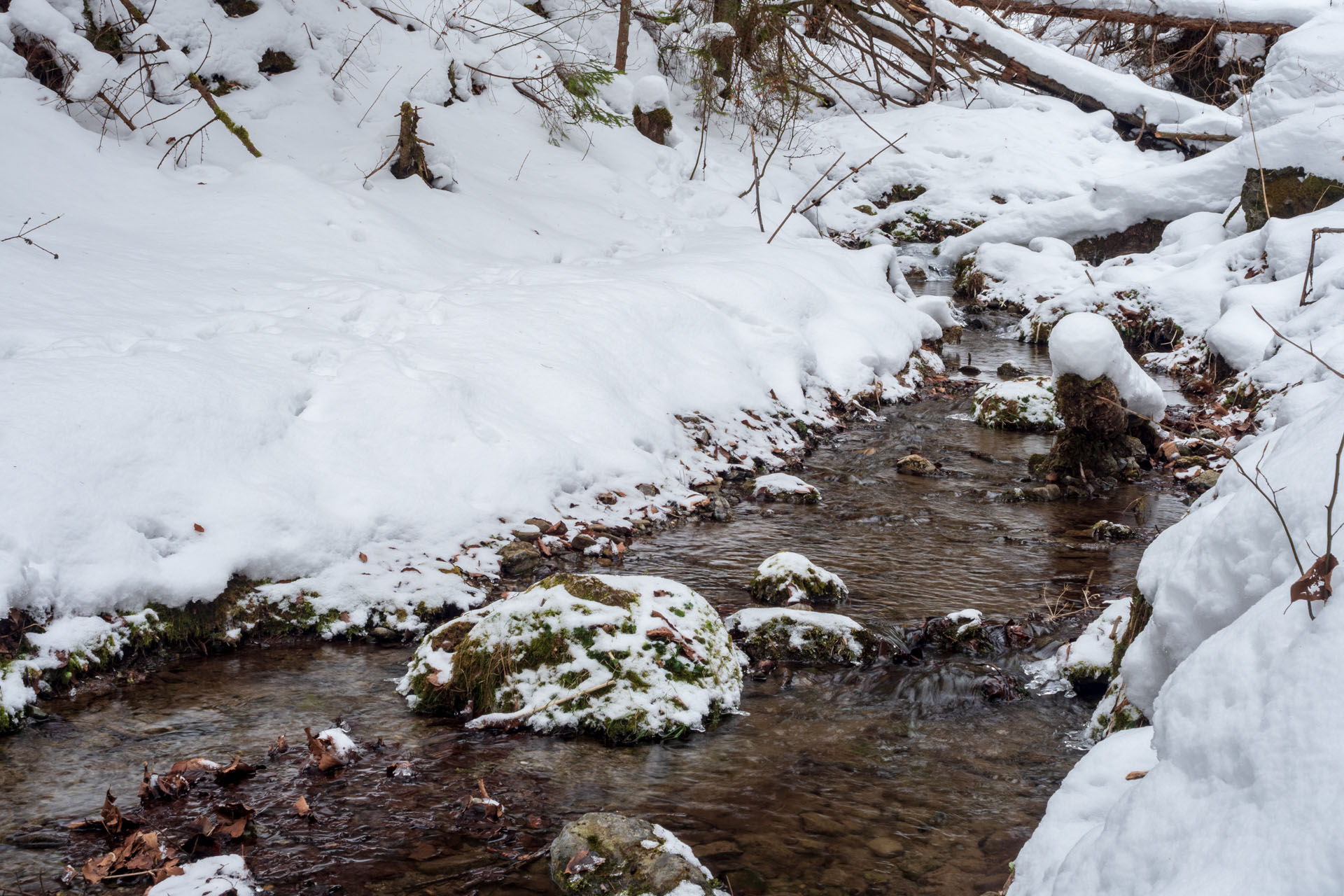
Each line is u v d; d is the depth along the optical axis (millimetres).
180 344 5949
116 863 2996
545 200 12039
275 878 2961
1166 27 19781
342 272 8328
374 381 6191
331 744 3691
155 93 10195
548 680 4039
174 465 4984
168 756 3711
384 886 2945
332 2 13062
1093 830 2129
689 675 4090
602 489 6531
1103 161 18703
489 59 14625
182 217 8531
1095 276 14148
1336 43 12148
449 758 3732
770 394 8922
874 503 7172
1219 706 1944
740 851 3162
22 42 9281
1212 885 1649
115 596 4477
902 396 10219
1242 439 8070
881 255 13516
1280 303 9953
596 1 17859
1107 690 4184
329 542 5172
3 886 2895
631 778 3604
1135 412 8008
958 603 5352
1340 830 1534
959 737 4004
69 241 7289
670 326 8688
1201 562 2715
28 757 3688
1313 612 1916
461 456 6004
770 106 18734
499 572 5484
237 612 4797
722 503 6871
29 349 5438
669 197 14070
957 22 20031
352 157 10828
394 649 4805
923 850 3189
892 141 19828
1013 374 11156
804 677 4547
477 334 7414
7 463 4496
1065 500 7355
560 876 2971
